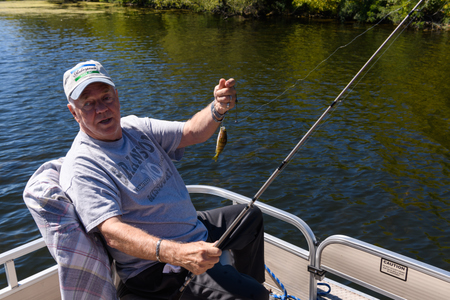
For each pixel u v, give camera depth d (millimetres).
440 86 15391
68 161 1825
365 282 2141
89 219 1690
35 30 28344
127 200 1823
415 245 5891
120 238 1634
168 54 20938
